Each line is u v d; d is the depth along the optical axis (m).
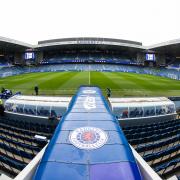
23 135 14.48
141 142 12.21
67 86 37.12
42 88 35.66
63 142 5.15
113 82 42.66
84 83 40.44
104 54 87.31
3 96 28.48
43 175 3.86
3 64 80.88
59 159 4.38
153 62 82.81
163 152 10.26
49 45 77.94
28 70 74.62
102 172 3.98
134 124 18.58
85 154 4.59
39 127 15.62
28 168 4.72
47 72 67.50
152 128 15.33
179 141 12.61
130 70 74.19
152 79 53.28
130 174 3.95
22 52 86.62
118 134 5.71
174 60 87.75
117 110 18.19
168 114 20.02
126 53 88.56
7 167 9.51
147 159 9.78
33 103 19.22
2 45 76.38
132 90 34.69
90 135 5.58
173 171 9.26
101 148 4.87
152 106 19.19
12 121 17.77
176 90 36.22
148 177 4.48
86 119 6.96
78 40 83.62
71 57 84.06
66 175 3.86
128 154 4.66
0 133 14.46
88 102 10.47
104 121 6.76
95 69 72.62
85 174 3.90
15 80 49.00
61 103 18.78
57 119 18.09
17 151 10.45
